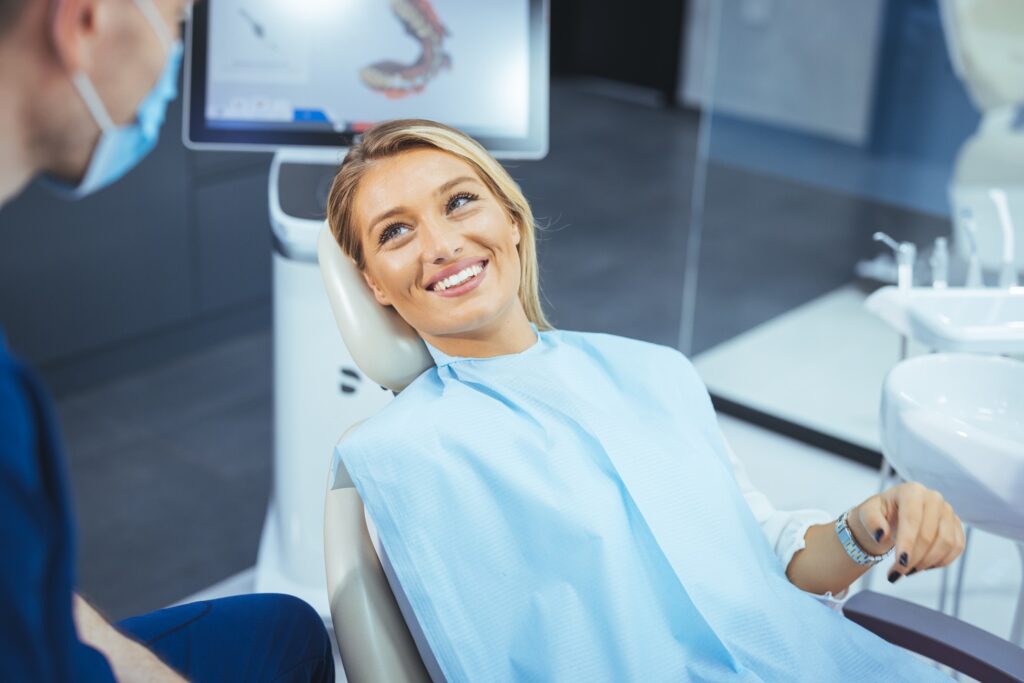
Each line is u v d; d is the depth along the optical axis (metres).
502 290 1.12
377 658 1.01
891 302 1.44
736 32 2.63
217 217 3.05
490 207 1.12
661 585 1.08
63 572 0.69
